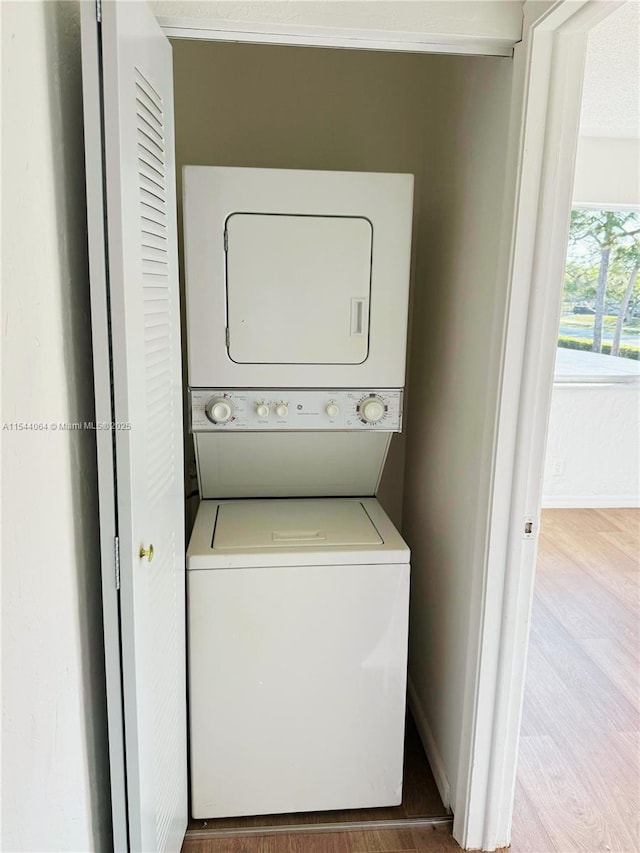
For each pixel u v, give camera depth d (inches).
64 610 41.0
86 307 45.3
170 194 54.9
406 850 68.7
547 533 156.3
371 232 68.8
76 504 43.3
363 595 67.3
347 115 86.1
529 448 59.4
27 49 34.4
